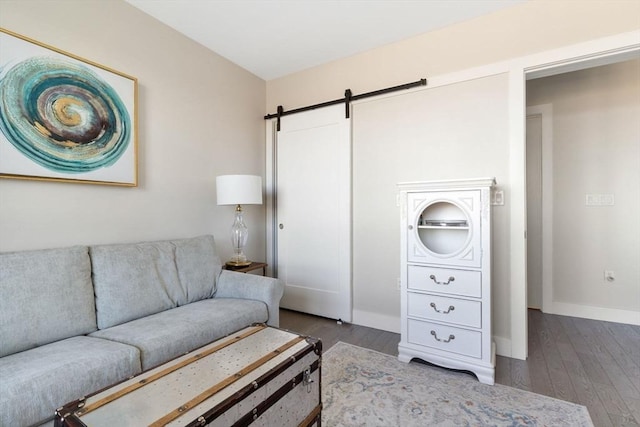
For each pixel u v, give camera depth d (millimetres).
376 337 2623
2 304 1374
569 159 3139
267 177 3430
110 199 2062
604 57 2002
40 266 1537
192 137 2633
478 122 2363
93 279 1742
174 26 2461
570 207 3137
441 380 1932
